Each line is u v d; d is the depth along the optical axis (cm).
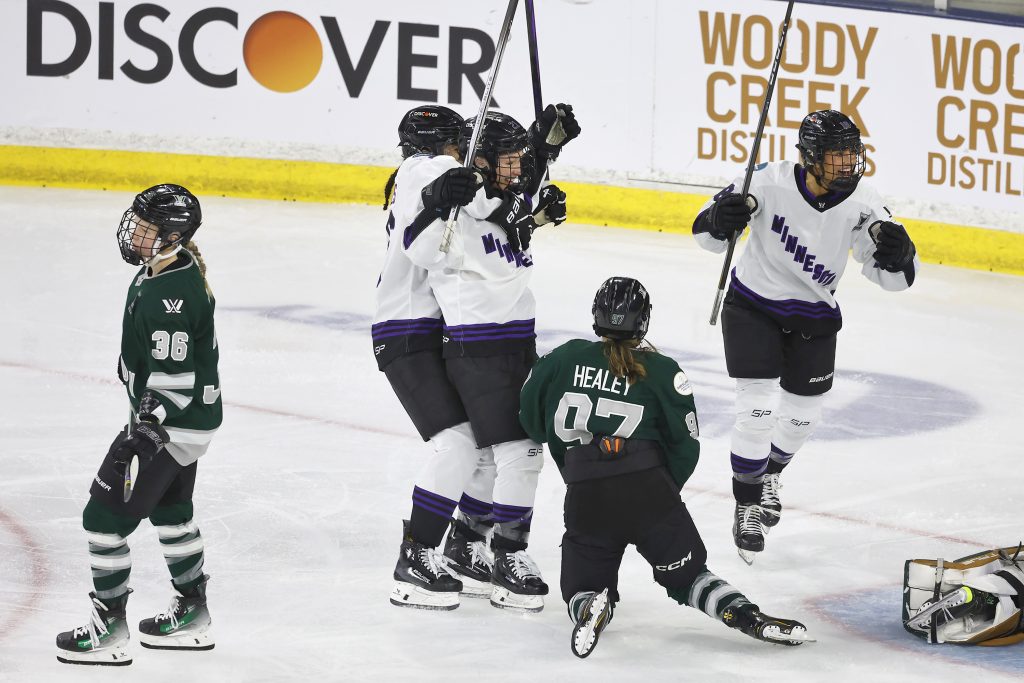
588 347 1555
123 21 3975
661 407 1527
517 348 1684
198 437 1432
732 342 1912
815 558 1898
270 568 1752
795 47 4166
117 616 1432
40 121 3981
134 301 1384
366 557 1806
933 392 2886
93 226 3647
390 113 4128
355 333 2958
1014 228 4219
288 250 3594
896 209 4206
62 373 2581
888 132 4184
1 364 2611
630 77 4153
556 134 1767
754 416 1875
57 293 3089
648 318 1548
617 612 1667
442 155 1728
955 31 4178
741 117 4191
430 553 1662
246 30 4038
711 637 1581
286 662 1466
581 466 1532
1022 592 1561
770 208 1872
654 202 4209
